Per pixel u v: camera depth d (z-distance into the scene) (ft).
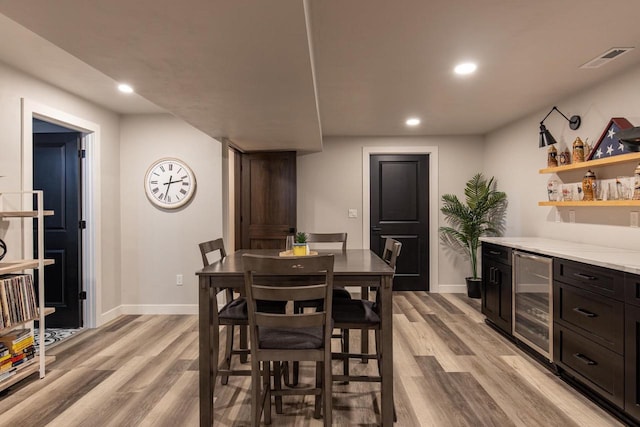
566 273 8.32
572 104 11.15
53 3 4.66
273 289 5.83
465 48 7.93
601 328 7.25
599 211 10.11
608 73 9.42
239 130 12.09
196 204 14.06
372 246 17.57
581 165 10.04
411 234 17.56
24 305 8.36
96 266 12.54
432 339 11.21
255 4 4.70
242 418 7.18
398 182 17.58
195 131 14.06
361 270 6.84
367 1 6.09
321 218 17.35
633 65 8.92
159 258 14.12
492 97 11.39
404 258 17.57
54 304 12.48
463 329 12.13
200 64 6.64
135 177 14.08
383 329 6.70
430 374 8.90
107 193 13.25
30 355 8.71
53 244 12.44
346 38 7.43
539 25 6.97
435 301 15.74
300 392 6.39
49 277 12.49
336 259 8.52
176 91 8.11
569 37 7.47
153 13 4.91
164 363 9.60
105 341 11.21
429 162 17.42
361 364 9.56
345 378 6.76
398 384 8.43
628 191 9.02
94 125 12.43
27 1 4.61
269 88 7.92
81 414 7.21
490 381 8.53
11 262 8.62
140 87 7.87
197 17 5.01
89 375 8.91
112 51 6.12
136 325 12.75
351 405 7.61
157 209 14.10
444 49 7.98
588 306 7.63
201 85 7.72
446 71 9.23
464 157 17.22
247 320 7.21
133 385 8.40
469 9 6.40
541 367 9.26
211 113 9.92
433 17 6.64
